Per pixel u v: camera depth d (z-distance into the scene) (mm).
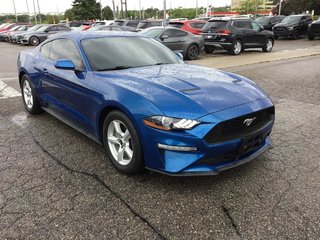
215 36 15469
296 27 23922
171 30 13477
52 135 4801
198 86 3473
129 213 2926
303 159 3975
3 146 4398
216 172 3088
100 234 2658
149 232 2684
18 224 2773
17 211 2947
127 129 3359
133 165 3377
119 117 3400
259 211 2951
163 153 3107
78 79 4047
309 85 8258
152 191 3266
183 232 2686
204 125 2969
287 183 3416
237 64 12000
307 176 3564
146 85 3434
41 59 5207
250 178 3512
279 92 7508
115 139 3602
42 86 5109
